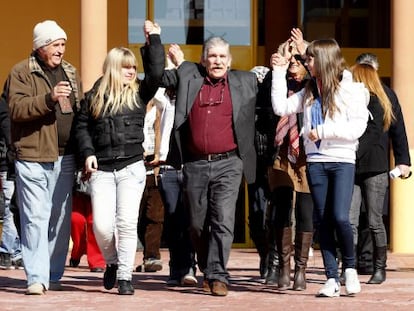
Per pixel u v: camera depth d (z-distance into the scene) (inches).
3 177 997.2
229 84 779.4
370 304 743.1
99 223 773.9
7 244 1003.9
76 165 802.8
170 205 854.5
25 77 785.6
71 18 1314.0
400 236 1184.8
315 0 1322.6
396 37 1148.5
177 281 847.7
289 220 813.2
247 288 832.9
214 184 775.7
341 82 762.8
